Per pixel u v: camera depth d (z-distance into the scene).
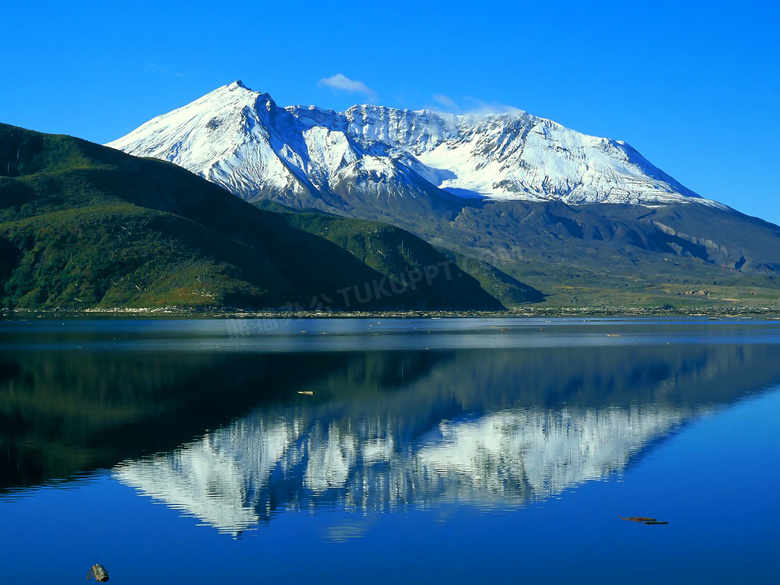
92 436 44.41
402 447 42.53
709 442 43.75
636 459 39.97
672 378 73.31
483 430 47.09
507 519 30.70
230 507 32.16
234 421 49.38
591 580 25.16
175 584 24.91
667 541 28.33
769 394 62.50
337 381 69.44
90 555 27.14
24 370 74.69
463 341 124.44
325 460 39.66
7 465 37.91
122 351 97.75
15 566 26.22
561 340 128.25
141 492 33.97
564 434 45.97
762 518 30.59
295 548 27.78
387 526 29.98
